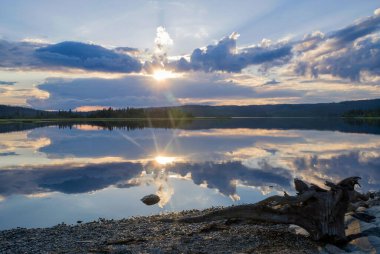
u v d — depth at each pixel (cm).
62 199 1675
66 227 1222
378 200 1277
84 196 1731
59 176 2245
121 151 3616
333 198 910
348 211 1098
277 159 2970
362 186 1903
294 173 2298
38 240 1070
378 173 2288
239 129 8375
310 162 2788
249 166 2605
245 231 1073
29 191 1836
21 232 1163
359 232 932
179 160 2947
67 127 9369
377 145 4112
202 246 920
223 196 1720
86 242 1022
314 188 952
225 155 3256
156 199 1638
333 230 905
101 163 2789
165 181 2081
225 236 1015
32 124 11588
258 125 11188
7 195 1748
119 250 887
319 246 900
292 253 838
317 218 923
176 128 8906
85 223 1281
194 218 1093
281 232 1017
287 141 4741
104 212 1458
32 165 2695
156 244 953
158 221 1270
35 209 1505
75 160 2962
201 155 3269
